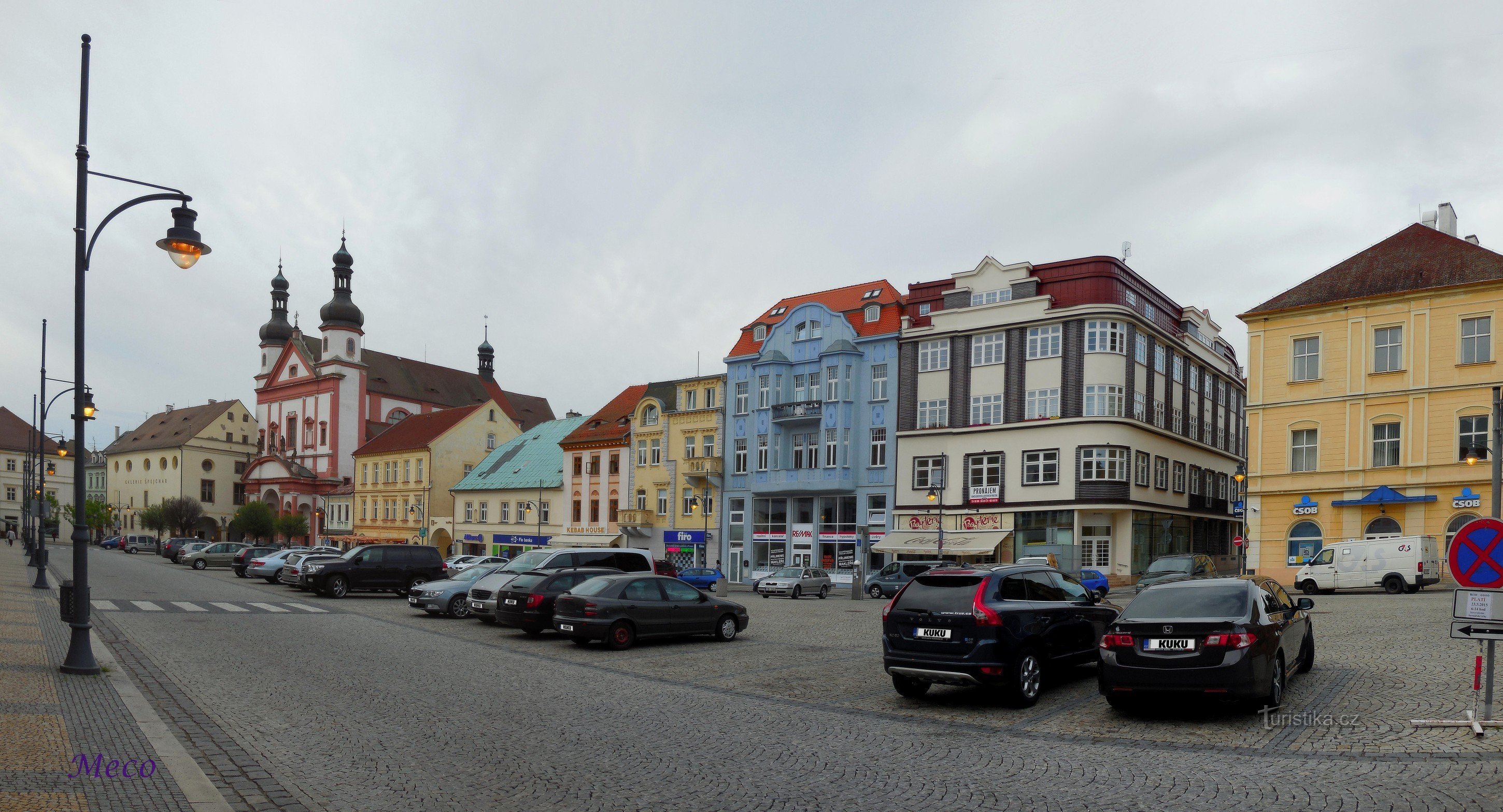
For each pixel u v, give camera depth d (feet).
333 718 39.09
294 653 59.47
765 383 195.72
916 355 176.76
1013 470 162.71
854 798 28.14
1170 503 173.17
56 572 151.53
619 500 220.84
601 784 29.45
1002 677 41.78
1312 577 115.96
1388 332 131.64
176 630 71.92
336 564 115.96
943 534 164.35
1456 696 40.40
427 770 30.91
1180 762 31.83
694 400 210.38
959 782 29.89
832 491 182.09
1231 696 36.65
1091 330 157.89
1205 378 196.13
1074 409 157.48
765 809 26.96
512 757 32.86
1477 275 125.29
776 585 146.61
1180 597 40.19
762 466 194.29
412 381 366.22
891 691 47.85
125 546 311.47
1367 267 137.08
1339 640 60.03
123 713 37.81
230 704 41.96
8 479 423.23
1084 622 47.67
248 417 404.98
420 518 279.08
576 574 74.74
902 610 44.42
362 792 28.32
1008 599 44.01
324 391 340.59
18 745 31.14
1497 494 75.97
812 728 38.34
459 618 90.17
